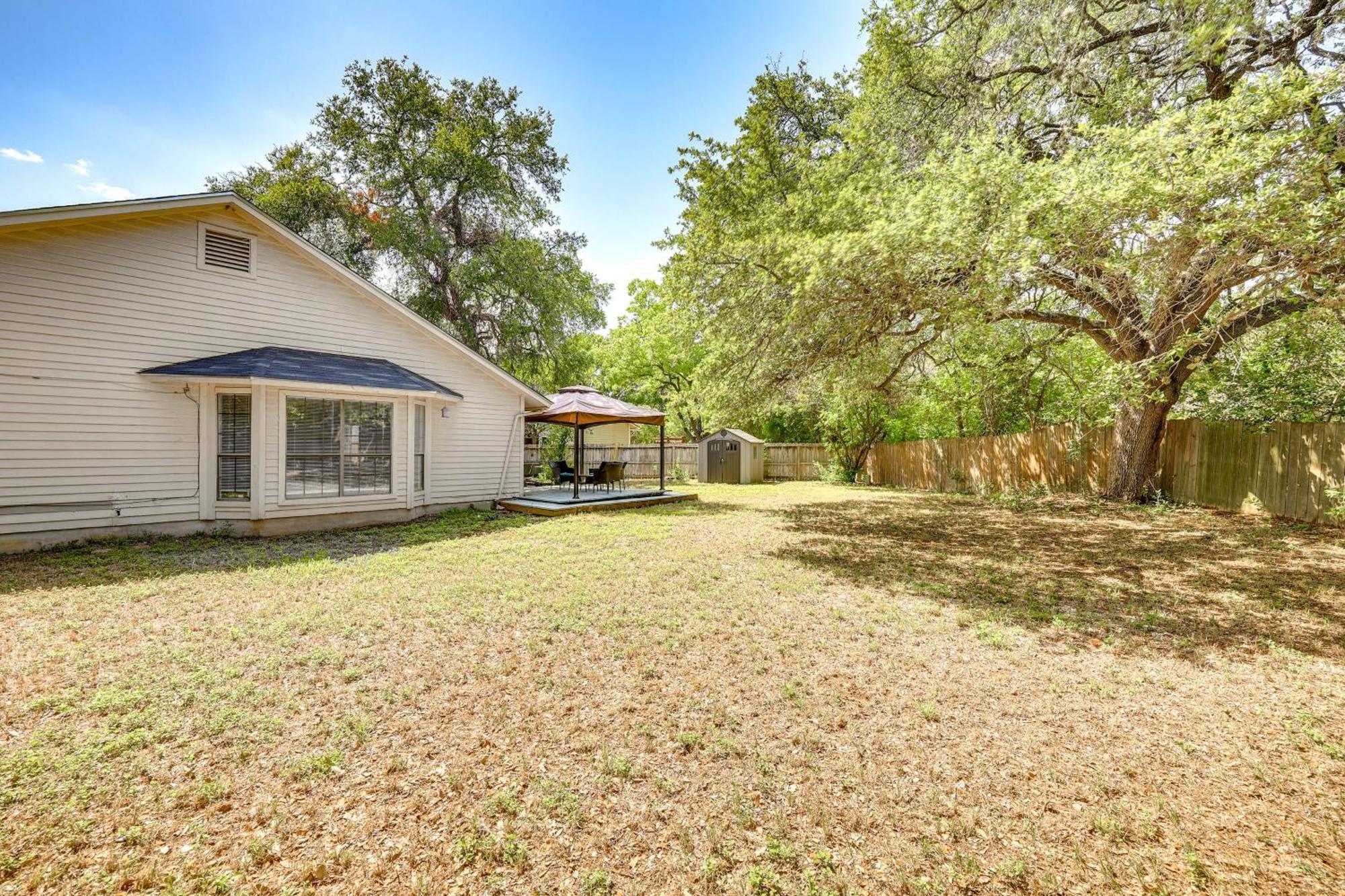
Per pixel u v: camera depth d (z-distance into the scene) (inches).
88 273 291.7
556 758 105.6
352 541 319.9
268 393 331.6
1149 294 327.3
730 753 108.3
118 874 76.1
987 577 243.9
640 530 365.4
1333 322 319.9
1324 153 212.4
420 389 383.6
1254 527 347.9
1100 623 185.2
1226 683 141.3
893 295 313.3
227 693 129.1
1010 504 490.3
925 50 419.8
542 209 912.9
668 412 1075.9
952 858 81.8
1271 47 303.6
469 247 875.4
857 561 273.9
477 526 382.0
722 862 80.6
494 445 488.7
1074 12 336.5
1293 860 81.2
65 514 285.4
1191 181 216.5
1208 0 275.3
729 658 154.2
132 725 114.3
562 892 75.0
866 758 107.5
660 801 93.9
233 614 185.0
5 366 269.7
